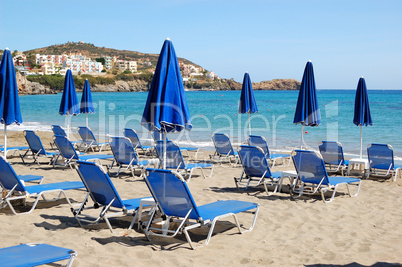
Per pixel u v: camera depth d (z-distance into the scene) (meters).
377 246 4.25
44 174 8.18
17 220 4.92
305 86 7.79
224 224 5.04
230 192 6.94
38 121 25.67
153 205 4.52
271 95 90.56
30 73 171.62
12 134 16.11
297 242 4.37
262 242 4.37
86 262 3.62
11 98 6.66
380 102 52.25
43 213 5.29
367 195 6.86
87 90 14.58
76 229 4.62
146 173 4.12
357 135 17.61
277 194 6.83
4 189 5.54
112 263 3.63
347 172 8.92
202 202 6.17
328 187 6.23
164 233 4.27
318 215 5.51
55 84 132.12
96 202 4.69
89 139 11.84
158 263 3.68
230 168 9.57
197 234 4.62
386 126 21.30
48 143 13.98
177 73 4.82
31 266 2.67
